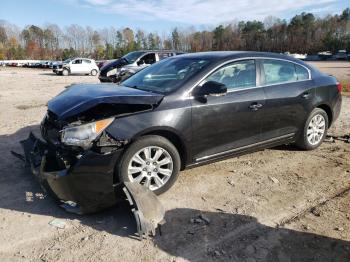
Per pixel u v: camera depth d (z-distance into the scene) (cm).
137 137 395
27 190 442
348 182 477
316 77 578
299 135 565
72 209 381
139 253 327
